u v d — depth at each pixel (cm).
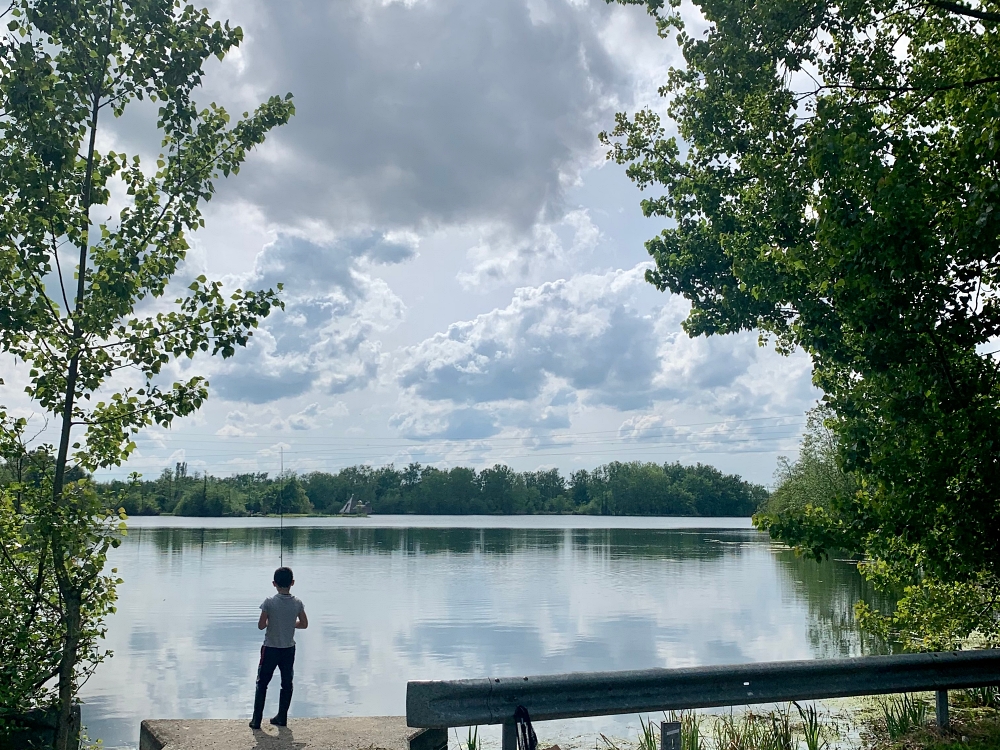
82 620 888
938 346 820
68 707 855
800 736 1041
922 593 1168
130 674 1889
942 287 816
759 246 1241
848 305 866
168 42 880
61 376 856
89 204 860
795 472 6919
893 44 1123
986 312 838
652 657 2073
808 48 1098
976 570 911
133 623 2750
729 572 4838
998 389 830
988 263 820
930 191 809
